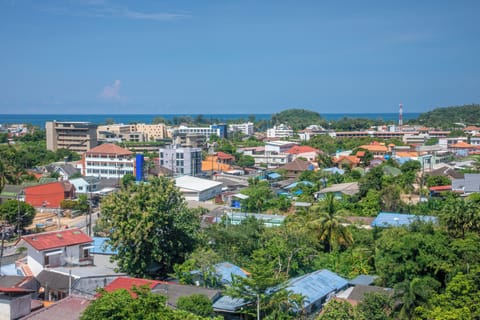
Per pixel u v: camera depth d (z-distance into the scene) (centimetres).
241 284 4078
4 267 5397
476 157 15925
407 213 8238
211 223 7606
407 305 4062
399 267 4928
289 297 4141
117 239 5259
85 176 13700
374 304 4094
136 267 5281
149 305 3192
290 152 18662
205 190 11062
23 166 16188
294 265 5853
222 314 4341
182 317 3325
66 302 4091
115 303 3150
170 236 5478
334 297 4459
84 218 10031
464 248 4881
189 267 4956
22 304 3959
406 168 12850
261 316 4103
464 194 9225
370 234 6744
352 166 14988
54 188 10956
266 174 14475
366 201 8831
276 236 6147
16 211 8631
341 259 6184
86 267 5375
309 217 7206
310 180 12300
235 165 17662
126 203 5319
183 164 14412
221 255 5688
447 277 4769
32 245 5131
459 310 3919
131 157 14800
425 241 5047
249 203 9544
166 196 5462
